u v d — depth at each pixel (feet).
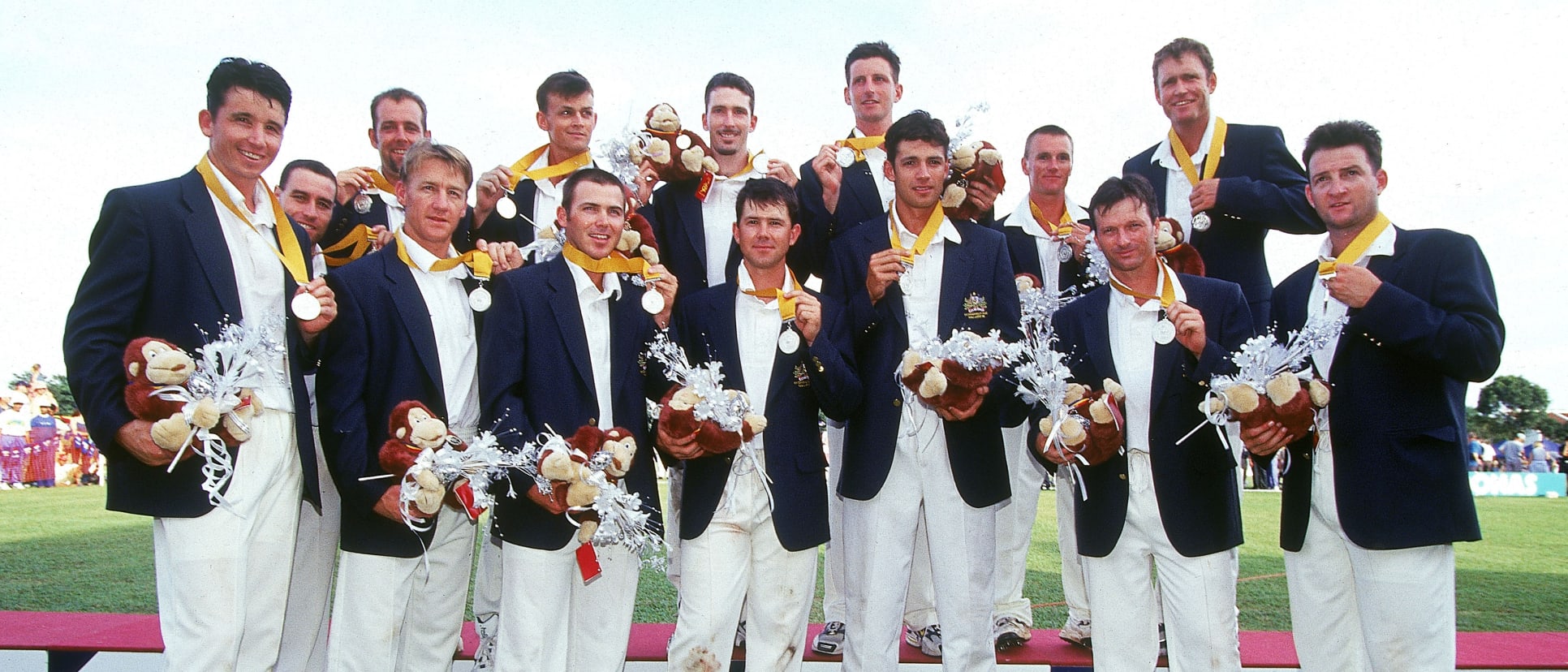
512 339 11.41
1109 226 11.59
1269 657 13.60
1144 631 11.57
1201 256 14.98
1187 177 15.26
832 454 15.03
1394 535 10.63
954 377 11.02
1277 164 14.84
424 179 11.50
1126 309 12.09
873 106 15.74
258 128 10.56
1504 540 29.81
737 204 12.71
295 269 10.98
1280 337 12.06
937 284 12.80
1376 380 11.03
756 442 12.19
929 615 14.23
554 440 10.50
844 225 15.26
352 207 14.79
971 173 13.35
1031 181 15.48
